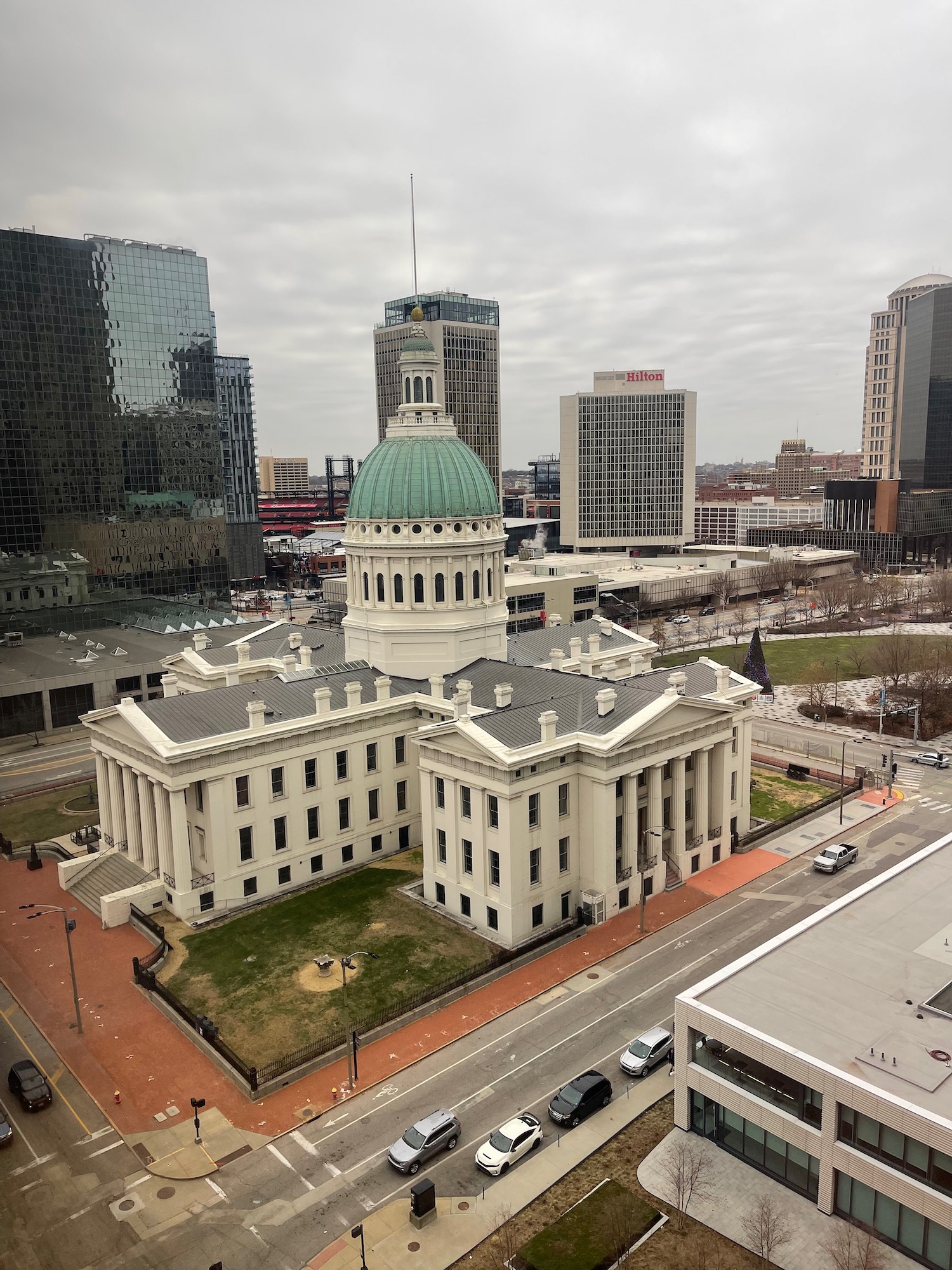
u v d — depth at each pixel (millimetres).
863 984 53531
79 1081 60031
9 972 73500
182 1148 53781
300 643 113875
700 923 78875
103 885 86375
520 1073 59688
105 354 196000
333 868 90188
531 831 75812
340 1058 61531
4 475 183625
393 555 99562
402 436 103812
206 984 70000
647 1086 58156
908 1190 43125
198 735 81562
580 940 76375
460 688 85000
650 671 103438
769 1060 48094
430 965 71875
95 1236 47844
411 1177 51219
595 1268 44312
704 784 87938
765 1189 49031
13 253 181250
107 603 192750
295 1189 50500
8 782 122250
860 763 123562
